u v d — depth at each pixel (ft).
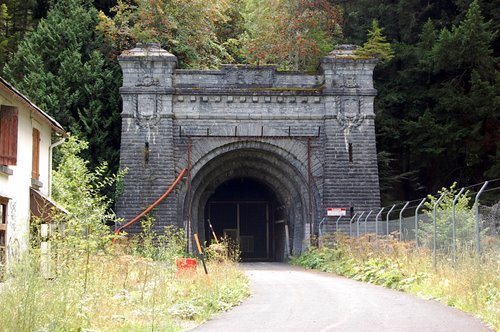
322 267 110.32
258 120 131.03
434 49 139.13
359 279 85.46
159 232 125.70
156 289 56.34
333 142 130.62
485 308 49.37
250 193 180.45
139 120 128.16
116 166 139.74
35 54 142.20
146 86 128.88
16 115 68.54
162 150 127.85
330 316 51.29
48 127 87.81
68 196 90.48
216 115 130.11
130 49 142.61
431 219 83.35
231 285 69.41
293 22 164.14
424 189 158.92
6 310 34.91
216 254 92.48
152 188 127.03
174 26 153.38
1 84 66.85
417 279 69.51
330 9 164.96
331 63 131.54
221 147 130.52
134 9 164.96
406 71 151.43
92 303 48.08
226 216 180.55
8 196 69.92
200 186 137.69
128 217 126.00
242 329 45.65
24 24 166.50
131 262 66.59
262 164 139.74
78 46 144.56
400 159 159.33
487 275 54.65
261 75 131.64
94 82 142.51
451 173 152.76
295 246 139.74
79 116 138.72
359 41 165.68
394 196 160.15
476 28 136.15
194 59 158.71
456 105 139.44
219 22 183.21
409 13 156.35
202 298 57.57
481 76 139.85
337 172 130.11
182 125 129.70
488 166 143.13
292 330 44.62
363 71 132.16
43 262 45.62
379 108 154.81
